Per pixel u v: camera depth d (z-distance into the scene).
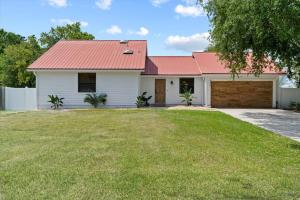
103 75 25.33
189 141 9.80
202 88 28.06
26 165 6.79
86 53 27.78
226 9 18.69
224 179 6.21
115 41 31.44
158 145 8.98
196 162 7.43
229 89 27.42
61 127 12.12
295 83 27.12
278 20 12.44
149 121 13.74
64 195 5.21
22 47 43.22
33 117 15.31
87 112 17.83
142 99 25.69
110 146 8.69
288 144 10.73
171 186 5.71
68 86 25.31
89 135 10.41
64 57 26.72
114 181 5.87
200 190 5.57
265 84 27.34
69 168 6.61
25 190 5.41
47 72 25.20
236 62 21.58
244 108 26.52
